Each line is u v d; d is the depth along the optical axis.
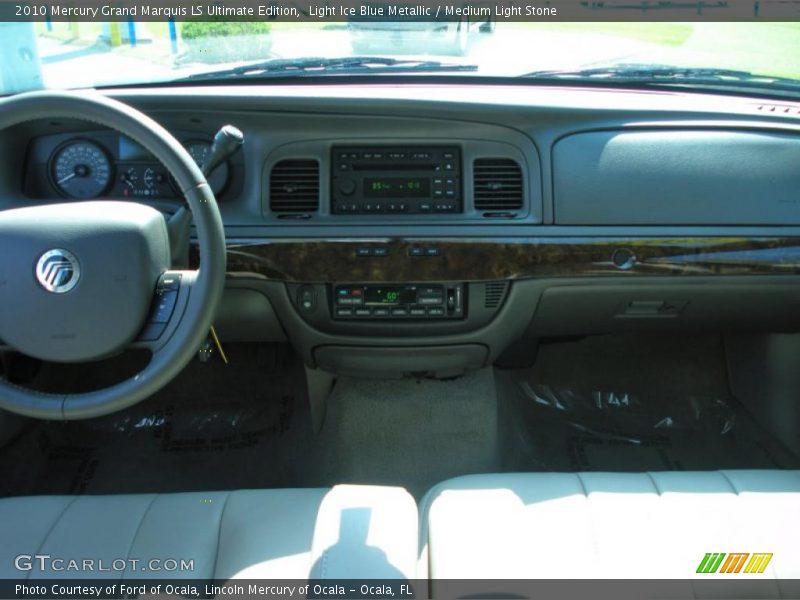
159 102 1.91
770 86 2.05
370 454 2.43
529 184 1.97
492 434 2.49
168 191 1.96
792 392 2.46
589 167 1.96
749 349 2.66
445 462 2.41
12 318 1.40
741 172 1.97
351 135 1.95
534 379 2.82
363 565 1.27
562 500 1.42
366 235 1.95
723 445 2.54
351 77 2.09
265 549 1.32
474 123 1.94
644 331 2.35
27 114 1.38
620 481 1.49
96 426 2.56
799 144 1.97
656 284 2.04
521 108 1.92
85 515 1.44
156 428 2.57
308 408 2.64
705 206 1.98
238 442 2.52
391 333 2.10
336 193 1.97
